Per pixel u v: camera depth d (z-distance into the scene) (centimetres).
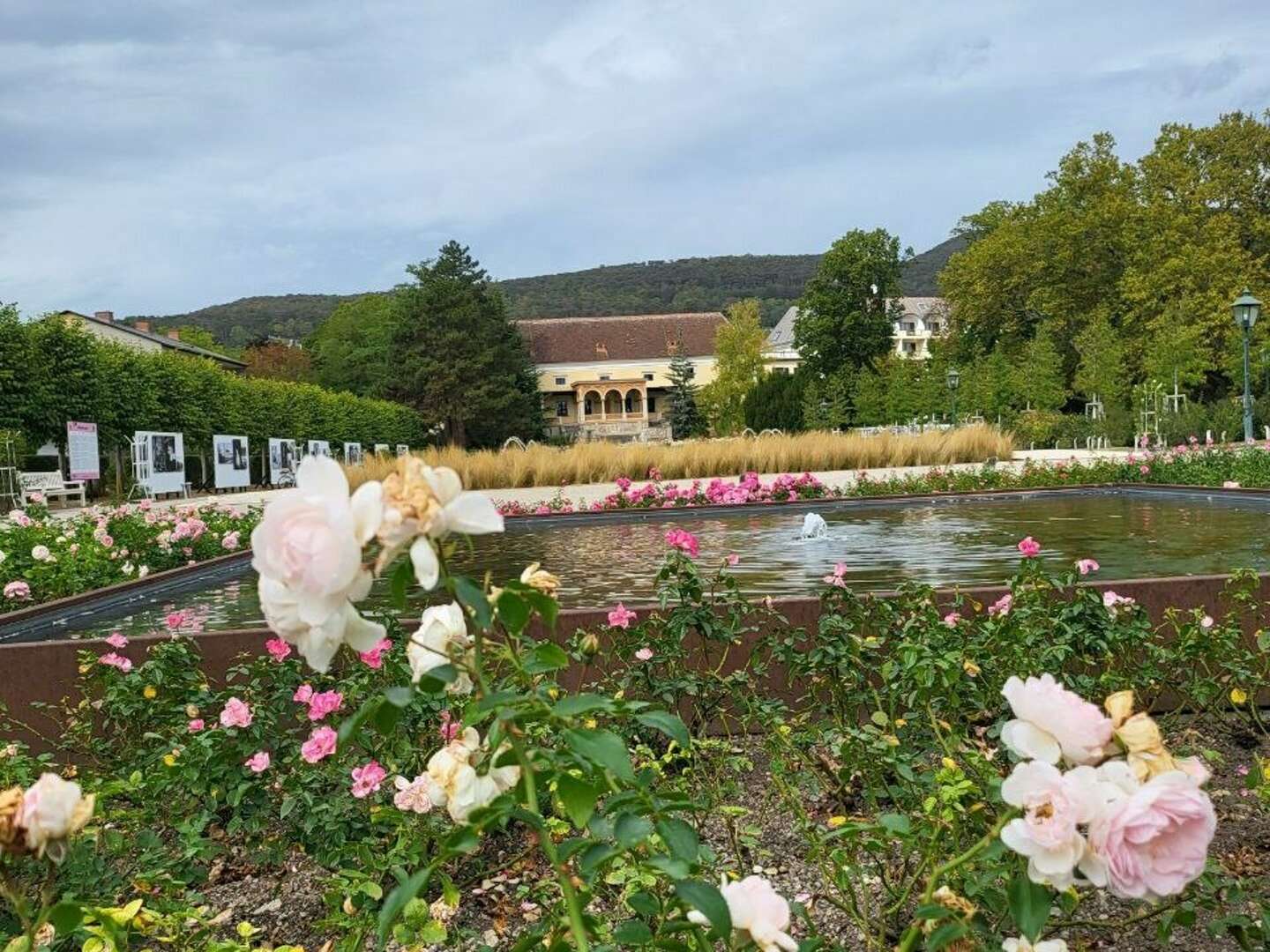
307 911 270
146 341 5450
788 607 407
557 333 8581
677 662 375
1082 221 4272
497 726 117
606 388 8331
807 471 2239
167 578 862
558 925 134
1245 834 288
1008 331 4703
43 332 2558
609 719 334
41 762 311
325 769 283
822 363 5703
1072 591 410
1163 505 1286
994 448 2367
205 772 285
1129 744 99
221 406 3325
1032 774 98
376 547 102
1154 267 4000
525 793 129
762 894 112
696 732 370
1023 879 109
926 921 126
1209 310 3766
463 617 126
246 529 1104
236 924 261
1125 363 3981
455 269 6203
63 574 776
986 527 1081
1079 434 3409
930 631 322
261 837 293
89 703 361
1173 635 417
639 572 821
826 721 325
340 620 97
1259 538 882
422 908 209
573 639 359
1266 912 180
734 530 1173
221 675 400
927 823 205
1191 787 92
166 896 238
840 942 233
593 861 112
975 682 318
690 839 117
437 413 5991
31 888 224
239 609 738
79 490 2394
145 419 2872
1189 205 4019
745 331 6538
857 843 211
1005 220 4828
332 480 101
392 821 255
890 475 1892
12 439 2295
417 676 124
